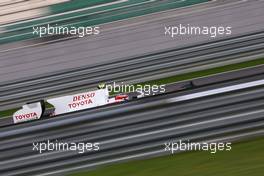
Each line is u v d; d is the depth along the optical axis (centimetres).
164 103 2620
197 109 2541
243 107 2502
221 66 3700
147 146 2464
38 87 3812
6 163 2509
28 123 2900
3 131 2811
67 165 2455
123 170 2362
